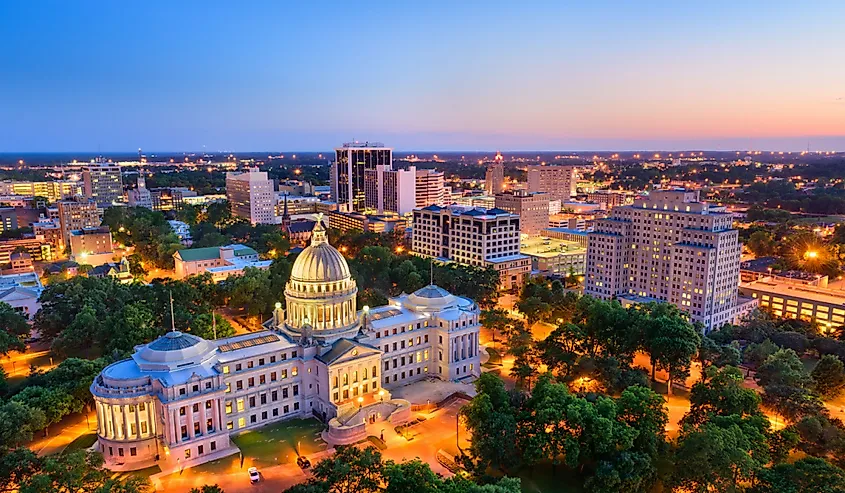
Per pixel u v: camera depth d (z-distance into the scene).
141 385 126.25
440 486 98.56
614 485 112.62
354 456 104.75
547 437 120.38
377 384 155.12
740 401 135.00
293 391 150.12
